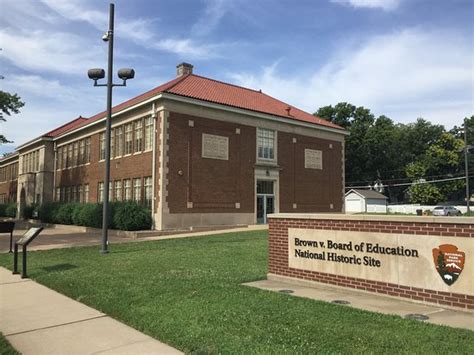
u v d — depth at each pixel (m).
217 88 31.77
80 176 36.22
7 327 6.23
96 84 15.32
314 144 34.16
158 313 6.57
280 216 9.40
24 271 10.36
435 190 71.69
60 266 11.64
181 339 5.41
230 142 28.36
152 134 26.48
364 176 78.62
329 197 34.88
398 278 7.20
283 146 31.75
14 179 53.91
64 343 5.50
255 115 29.47
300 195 32.62
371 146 72.75
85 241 20.14
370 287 7.61
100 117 33.47
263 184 30.47
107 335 5.82
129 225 24.17
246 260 12.15
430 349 4.75
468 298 6.29
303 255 8.84
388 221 7.38
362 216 7.77
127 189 28.89
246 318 6.12
